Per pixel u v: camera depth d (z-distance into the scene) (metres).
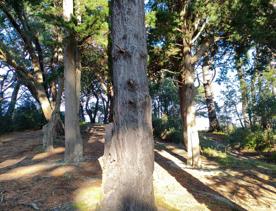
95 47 16.44
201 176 10.38
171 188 8.19
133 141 4.95
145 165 4.97
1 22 16.00
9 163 11.30
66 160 10.36
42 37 17.50
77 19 10.77
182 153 14.66
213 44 13.69
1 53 14.90
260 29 12.11
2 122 22.70
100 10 9.84
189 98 11.99
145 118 5.05
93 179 8.13
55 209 6.10
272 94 19.89
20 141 17.06
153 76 13.91
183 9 11.97
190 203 7.12
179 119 22.91
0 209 6.24
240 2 11.51
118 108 5.06
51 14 10.31
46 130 13.56
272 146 17.11
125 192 4.87
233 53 14.98
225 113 34.09
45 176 8.55
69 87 10.62
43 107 16.16
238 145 18.17
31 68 20.81
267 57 15.79
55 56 17.58
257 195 9.02
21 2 14.26
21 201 6.61
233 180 10.27
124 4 5.16
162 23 11.30
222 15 11.79
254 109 19.80
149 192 4.98
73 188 7.34
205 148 15.86
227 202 7.77
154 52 12.46
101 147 13.77
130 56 5.08
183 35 11.93
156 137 21.48
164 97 42.56
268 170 12.20
